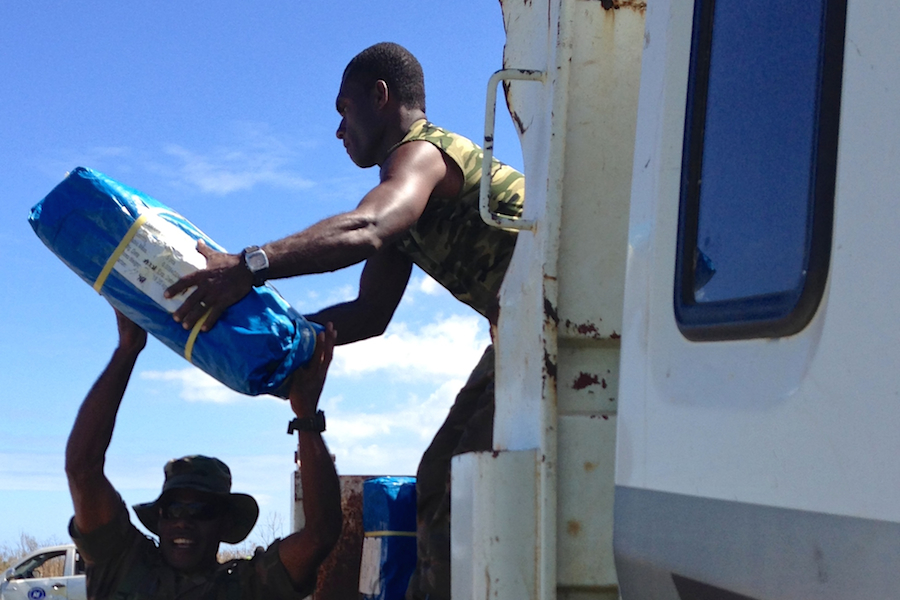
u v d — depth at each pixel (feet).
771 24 4.85
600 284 6.82
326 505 10.59
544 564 6.34
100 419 10.88
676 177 5.61
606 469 6.51
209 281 8.40
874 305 3.92
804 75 4.54
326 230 8.57
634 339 5.80
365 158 11.07
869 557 3.76
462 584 7.04
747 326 4.69
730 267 4.93
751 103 4.93
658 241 5.67
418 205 9.23
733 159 5.03
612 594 6.43
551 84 7.07
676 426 5.16
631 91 7.09
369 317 11.54
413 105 10.89
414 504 10.43
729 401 4.77
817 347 4.24
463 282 10.27
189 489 11.07
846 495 3.92
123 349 11.02
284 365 8.82
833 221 4.25
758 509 4.43
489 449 8.83
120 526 11.11
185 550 11.00
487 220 7.00
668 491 5.18
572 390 6.76
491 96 7.13
